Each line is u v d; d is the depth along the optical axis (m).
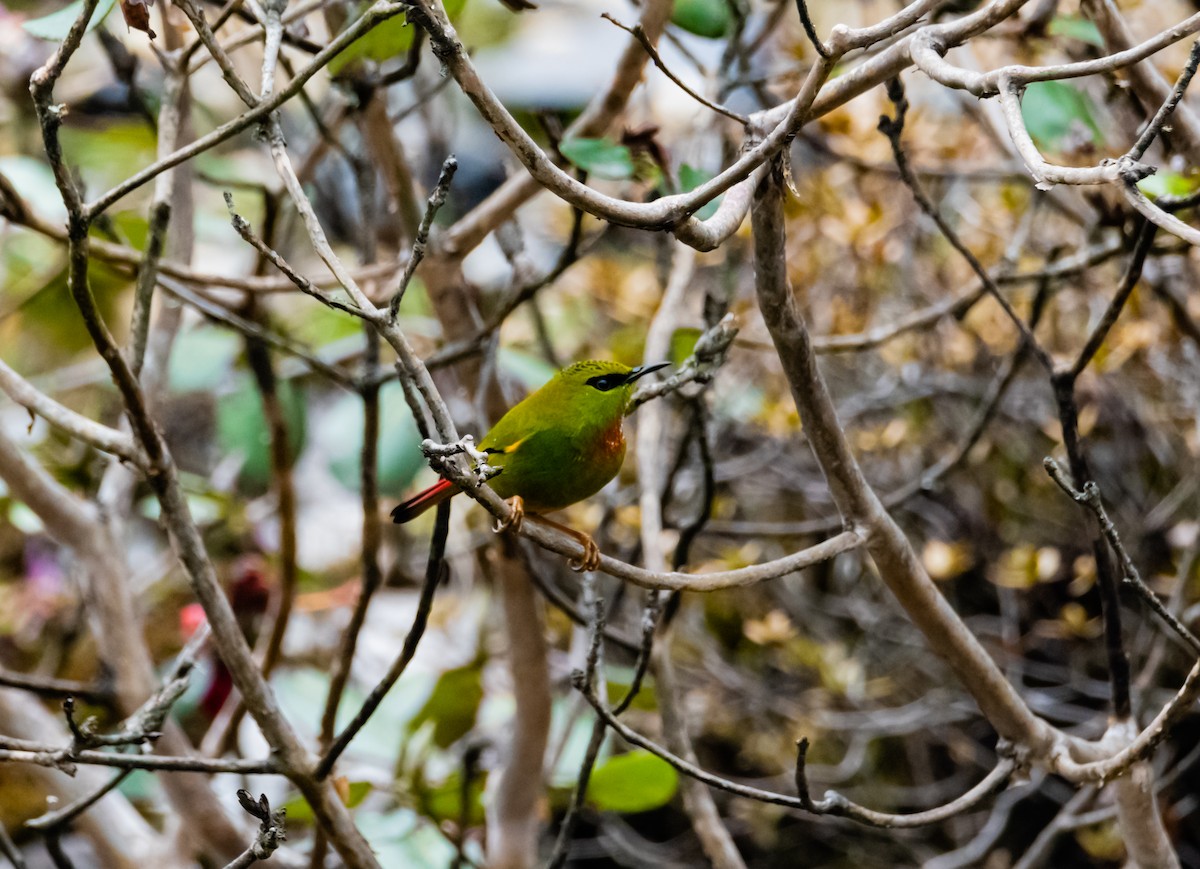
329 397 13.95
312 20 9.96
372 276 7.61
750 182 4.60
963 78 4.13
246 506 11.29
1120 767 5.06
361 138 8.91
